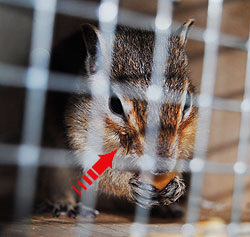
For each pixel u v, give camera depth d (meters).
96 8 0.28
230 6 0.29
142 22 0.28
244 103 0.27
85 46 0.27
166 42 0.25
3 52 0.33
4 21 0.32
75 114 0.26
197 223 0.25
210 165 0.26
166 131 0.23
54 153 0.26
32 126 0.22
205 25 0.29
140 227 0.24
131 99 0.24
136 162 0.24
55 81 0.24
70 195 0.27
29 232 0.23
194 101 0.25
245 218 0.27
